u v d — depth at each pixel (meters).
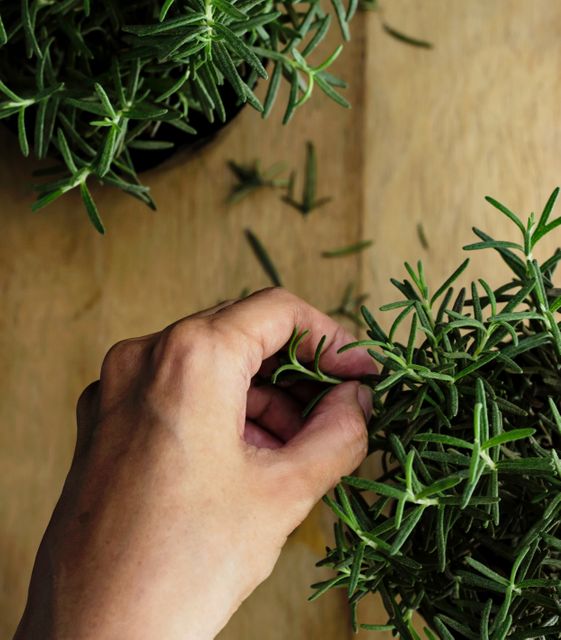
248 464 0.34
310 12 0.37
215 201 0.47
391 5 0.47
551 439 0.35
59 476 0.46
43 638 0.32
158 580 0.32
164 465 0.33
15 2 0.37
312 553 0.46
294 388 0.39
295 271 0.47
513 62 0.47
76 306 0.47
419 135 0.47
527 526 0.34
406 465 0.30
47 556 0.33
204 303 0.47
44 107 0.36
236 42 0.33
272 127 0.47
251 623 0.46
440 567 0.32
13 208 0.46
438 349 0.33
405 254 0.46
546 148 0.46
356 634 0.45
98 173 0.35
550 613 0.34
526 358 0.35
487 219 0.46
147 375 0.34
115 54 0.38
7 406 0.46
